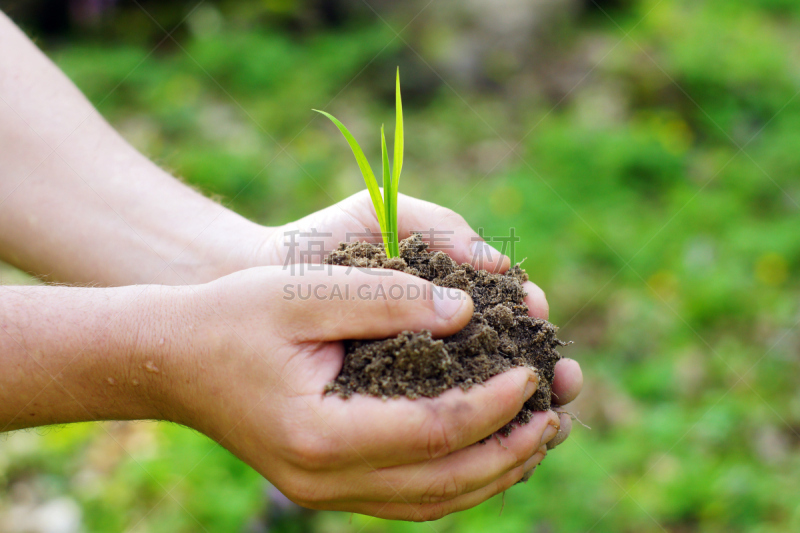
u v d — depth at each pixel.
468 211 3.04
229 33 4.30
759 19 4.96
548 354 0.94
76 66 3.89
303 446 0.74
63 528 1.72
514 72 4.29
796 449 2.02
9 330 0.77
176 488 1.78
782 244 2.82
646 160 3.33
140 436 1.98
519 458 0.85
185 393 0.80
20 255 1.11
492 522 1.73
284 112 3.71
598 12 4.77
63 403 0.81
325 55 4.17
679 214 3.06
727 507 1.82
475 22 4.46
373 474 0.78
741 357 2.37
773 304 2.58
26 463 1.91
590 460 1.96
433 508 0.87
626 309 2.59
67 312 0.79
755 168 3.38
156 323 0.79
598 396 2.24
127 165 1.17
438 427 0.75
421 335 0.79
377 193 0.97
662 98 3.99
